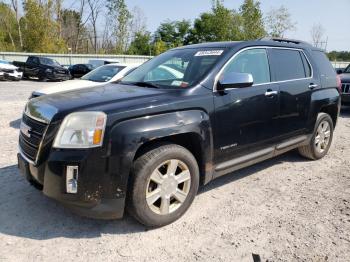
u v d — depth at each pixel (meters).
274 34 44.09
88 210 3.10
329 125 5.66
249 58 4.27
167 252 3.04
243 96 3.99
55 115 3.09
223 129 3.80
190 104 3.50
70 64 33.78
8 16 47.25
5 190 4.17
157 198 3.33
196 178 3.59
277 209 3.85
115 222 3.52
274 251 3.06
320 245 3.15
